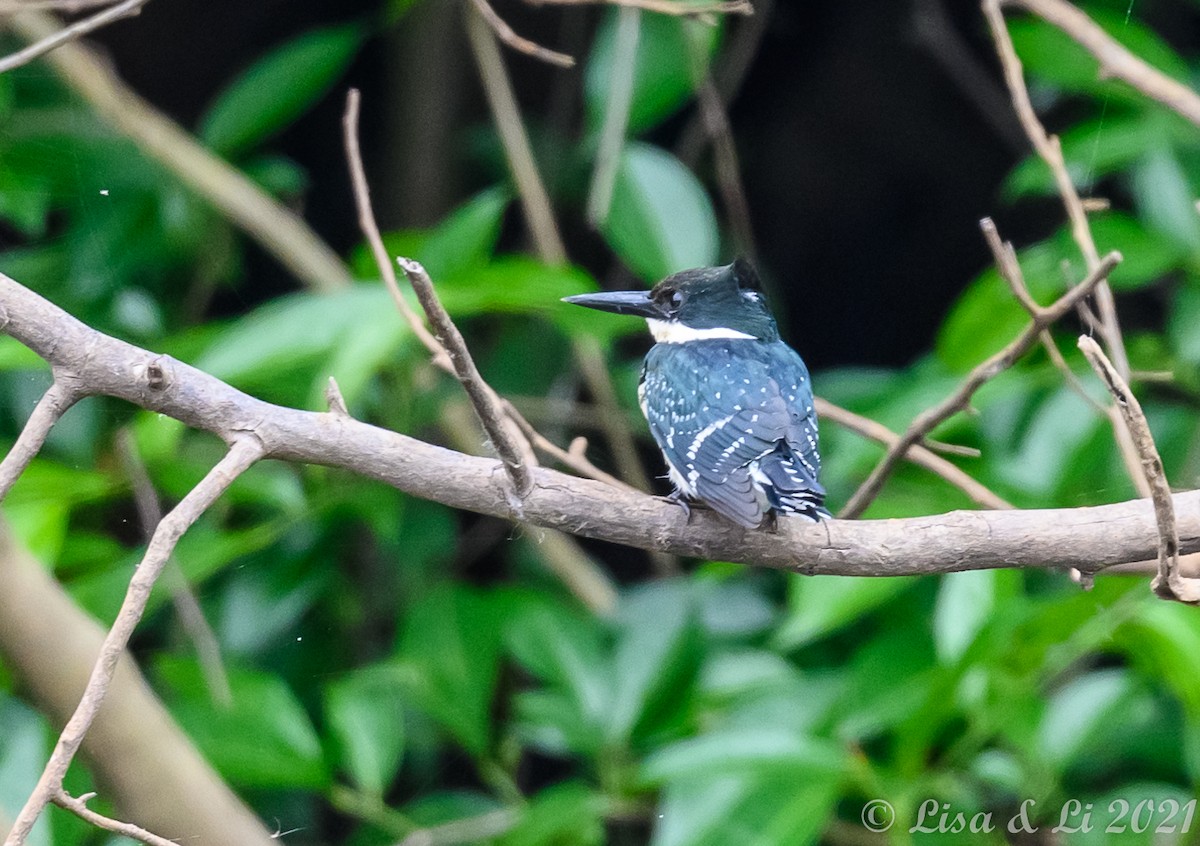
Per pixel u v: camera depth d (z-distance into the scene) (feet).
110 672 13.24
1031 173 30.45
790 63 43.37
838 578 23.67
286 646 33.19
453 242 26.99
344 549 34.47
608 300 24.23
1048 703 24.31
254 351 23.53
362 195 21.17
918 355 45.65
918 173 44.65
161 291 33.94
